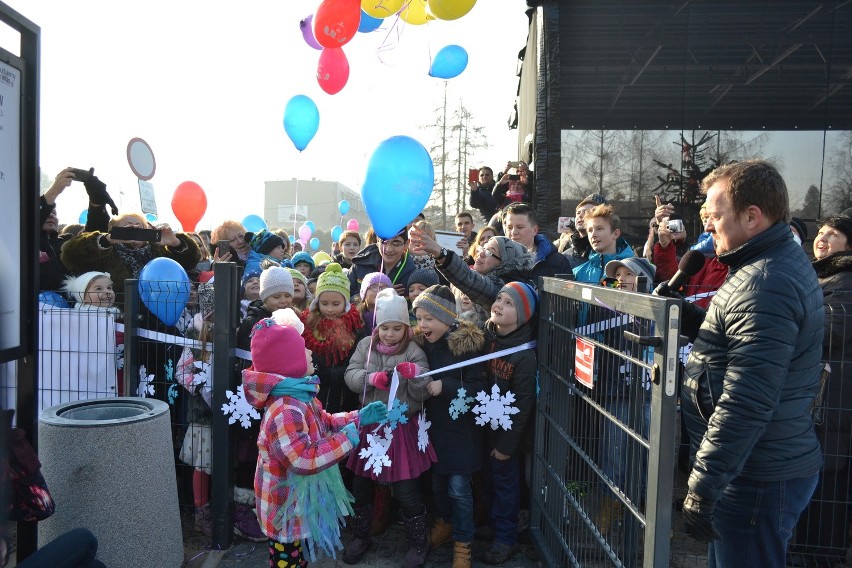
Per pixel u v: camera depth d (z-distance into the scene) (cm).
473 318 365
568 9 748
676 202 827
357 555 303
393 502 357
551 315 296
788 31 769
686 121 834
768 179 184
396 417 282
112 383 339
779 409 182
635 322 206
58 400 340
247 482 323
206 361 320
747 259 187
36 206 213
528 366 299
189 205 620
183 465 352
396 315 301
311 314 348
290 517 230
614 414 222
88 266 408
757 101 831
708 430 180
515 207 396
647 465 187
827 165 839
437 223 1870
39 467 211
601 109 827
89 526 243
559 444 284
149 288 337
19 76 203
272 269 342
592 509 242
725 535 195
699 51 791
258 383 234
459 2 365
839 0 735
